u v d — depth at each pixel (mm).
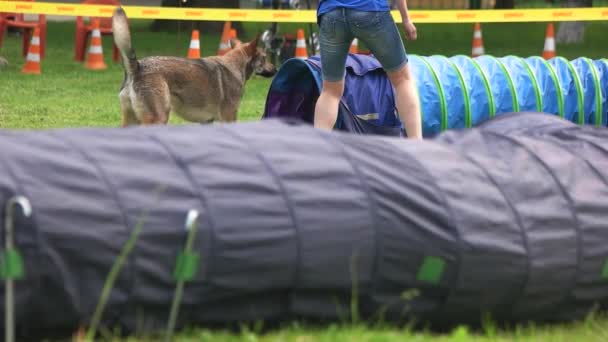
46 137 7836
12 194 7008
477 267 8188
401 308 8180
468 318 8477
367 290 8078
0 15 32125
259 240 7570
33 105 21922
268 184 7832
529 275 8445
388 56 13922
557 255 8625
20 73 27797
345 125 15750
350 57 16766
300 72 16609
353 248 7902
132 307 7316
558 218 8766
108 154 7688
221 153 8023
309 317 8016
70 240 7020
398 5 13898
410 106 14180
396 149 8789
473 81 17734
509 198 8648
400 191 8219
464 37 44125
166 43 38156
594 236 8906
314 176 8062
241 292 7617
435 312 8281
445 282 8141
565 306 8930
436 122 17031
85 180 7312
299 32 29984
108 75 28438
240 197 7668
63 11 28047
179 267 7324
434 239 8102
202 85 17297
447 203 8250
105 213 7195
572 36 40812
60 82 26375
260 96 25328
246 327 7785
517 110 17781
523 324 8812
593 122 18891
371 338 7527
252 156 8078
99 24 30953
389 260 8078
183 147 7984
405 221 8117
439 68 17719
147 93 16406
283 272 7684
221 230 7480
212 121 17938
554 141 9961
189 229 7340
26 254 6906
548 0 62969
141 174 7551
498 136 9742
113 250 7152
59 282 6984
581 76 19062
